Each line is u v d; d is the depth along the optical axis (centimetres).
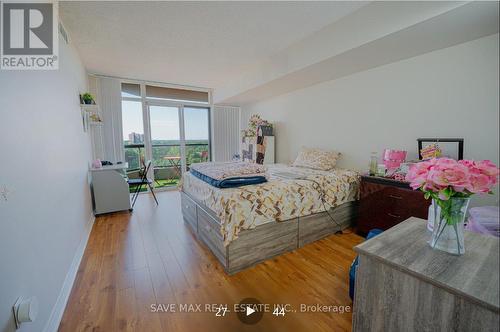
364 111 296
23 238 111
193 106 539
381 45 215
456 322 72
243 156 492
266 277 186
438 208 91
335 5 210
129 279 184
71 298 162
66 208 188
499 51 189
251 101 517
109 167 344
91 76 412
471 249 92
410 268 80
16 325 100
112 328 136
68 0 197
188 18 230
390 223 230
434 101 230
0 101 101
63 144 196
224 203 185
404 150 257
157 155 514
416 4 175
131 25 242
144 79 453
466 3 151
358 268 97
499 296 66
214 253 216
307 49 273
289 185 223
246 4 208
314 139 375
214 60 348
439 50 224
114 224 304
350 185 275
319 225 250
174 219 323
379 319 92
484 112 199
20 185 111
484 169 80
